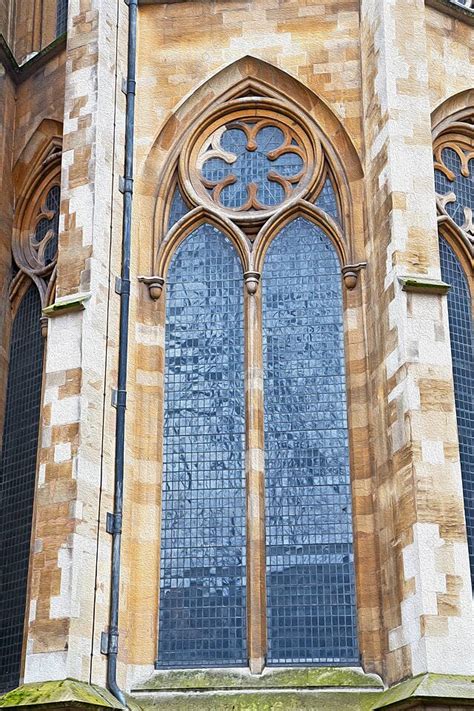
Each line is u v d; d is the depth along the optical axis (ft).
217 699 75.51
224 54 91.30
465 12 94.94
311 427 83.46
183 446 83.92
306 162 89.86
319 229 88.58
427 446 72.49
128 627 77.77
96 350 78.64
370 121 85.76
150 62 91.40
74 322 78.54
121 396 79.77
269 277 87.71
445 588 69.26
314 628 78.07
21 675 81.56
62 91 96.37
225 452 83.51
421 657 68.18
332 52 90.58
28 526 86.63
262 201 89.61
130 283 84.12
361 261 85.35
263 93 91.25
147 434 82.89
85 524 73.92
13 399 92.84
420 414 73.26
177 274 88.33
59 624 70.79
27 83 99.81
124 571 77.92
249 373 84.38
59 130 96.02
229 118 91.66
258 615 78.02
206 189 90.17
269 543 80.69
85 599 72.43
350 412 82.48
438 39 93.71
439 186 92.73
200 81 90.74
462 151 95.14
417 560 69.92
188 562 80.69
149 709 75.15
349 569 79.41
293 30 91.45
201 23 92.17
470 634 68.33
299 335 85.97
